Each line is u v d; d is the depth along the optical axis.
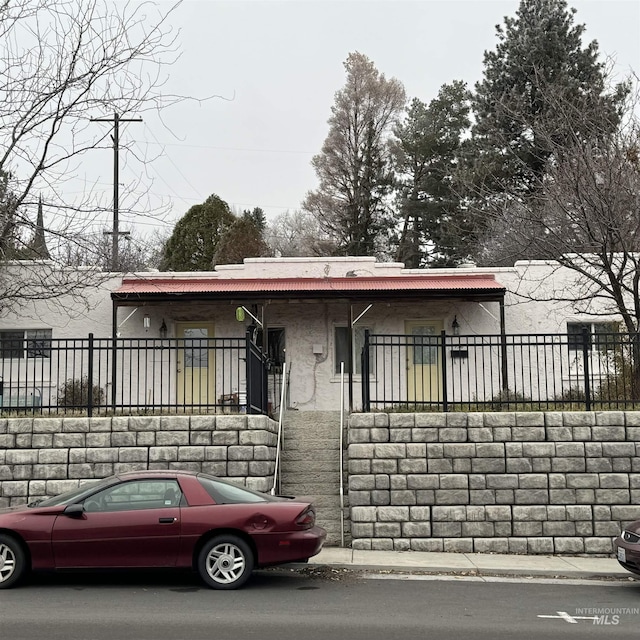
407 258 45.22
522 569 11.64
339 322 22.00
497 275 21.80
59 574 10.80
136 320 21.58
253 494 10.39
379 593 9.98
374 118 47.25
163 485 10.10
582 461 13.16
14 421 13.13
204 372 21.66
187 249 45.28
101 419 13.17
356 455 13.20
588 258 18.69
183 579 10.56
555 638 7.72
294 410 20.27
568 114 19.73
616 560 12.57
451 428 13.23
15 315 21.08
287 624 8.09
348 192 47.56
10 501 12.96
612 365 16.78
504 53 32.97
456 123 45.22
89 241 15.70
